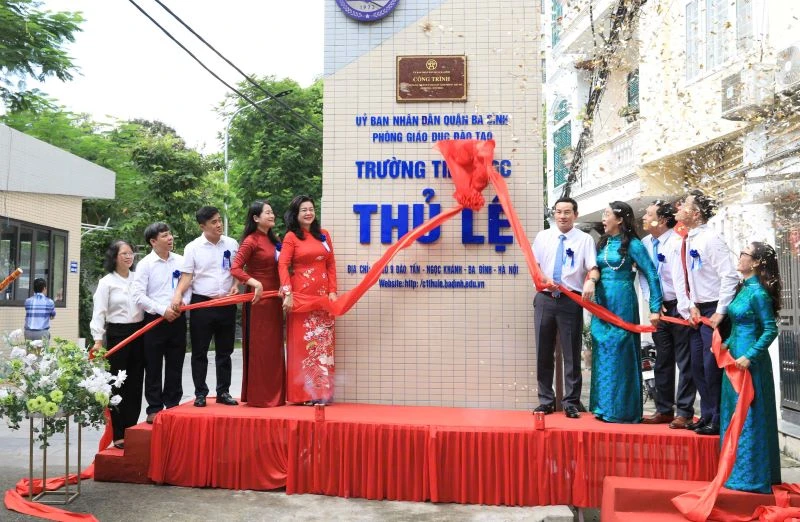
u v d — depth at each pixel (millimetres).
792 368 7078
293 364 5629
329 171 5969
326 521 4398
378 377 5785
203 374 5574
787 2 6922
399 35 6000
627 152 10430
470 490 4777
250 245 5535
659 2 8719
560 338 5285
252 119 21641
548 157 14328
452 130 5898
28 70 13320
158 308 5379
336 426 4922
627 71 10438
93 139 20484
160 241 5566
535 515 4531
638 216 11188
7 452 6512
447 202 5859
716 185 8086
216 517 4449
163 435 5105
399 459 4848
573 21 11305
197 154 21328
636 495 4254
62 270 13695
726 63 7918
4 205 11531
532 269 5164
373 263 5883
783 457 6668
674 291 5023
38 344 4781
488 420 5066
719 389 4691
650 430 4777
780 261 7160
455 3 5973
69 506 4633
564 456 4750
